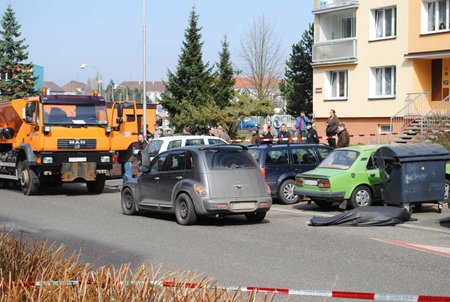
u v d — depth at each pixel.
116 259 9.81
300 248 10.66
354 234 12.10
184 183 13.62
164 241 11.52
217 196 13.28
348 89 37.94
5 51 50.56
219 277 8.47
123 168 24.06
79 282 5.16
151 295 4.82
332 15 39.38
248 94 47.09
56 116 20.50
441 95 34.44
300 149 17.86
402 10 34.91
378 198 15.63
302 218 14.66
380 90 36.47
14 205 17.91
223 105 45.81
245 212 13.45
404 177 14.14
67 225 13.73
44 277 5.50
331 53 38.50
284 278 8.40
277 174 17.42
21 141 21.30
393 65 35.53
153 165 14.84
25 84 50.81
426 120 30.91
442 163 14.46
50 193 21.86
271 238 11.77
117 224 13.88
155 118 33.75
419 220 13.83
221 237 11.94
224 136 25.84
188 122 43.47
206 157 13.53
